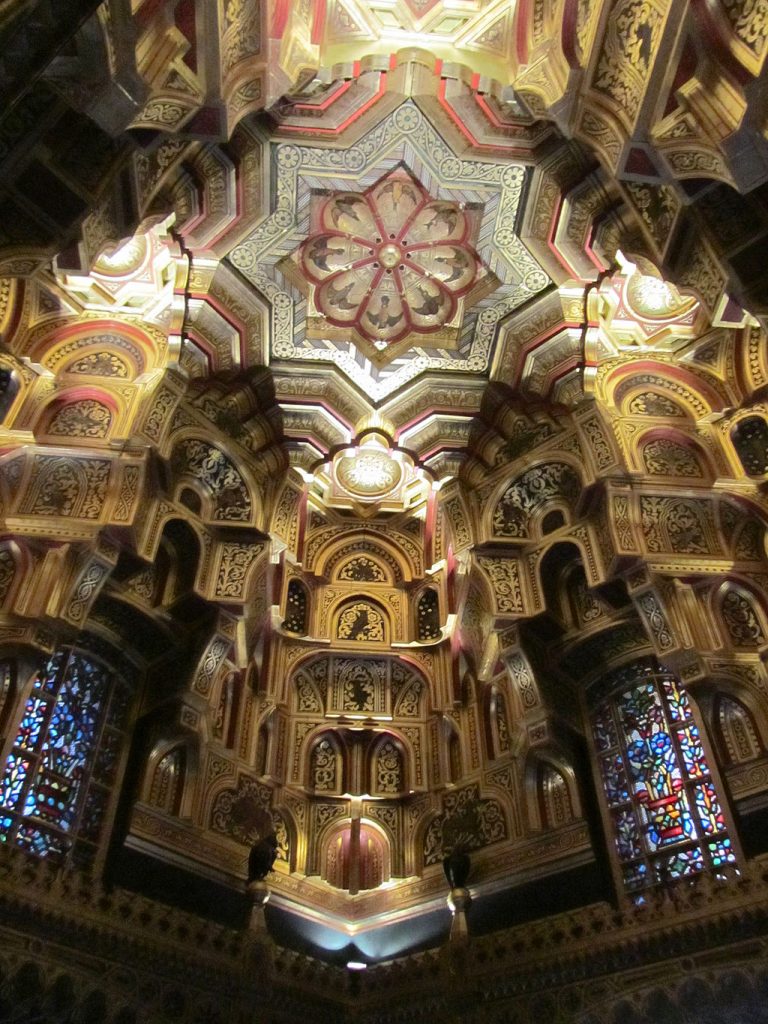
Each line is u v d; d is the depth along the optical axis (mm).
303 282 12445
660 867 10039
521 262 12102
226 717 12328
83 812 10055
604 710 11812
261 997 9938
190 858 10539
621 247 10297
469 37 10016
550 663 12039
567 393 12336
